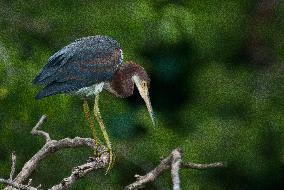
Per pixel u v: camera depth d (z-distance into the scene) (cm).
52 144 924
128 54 1462
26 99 1319
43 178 1416
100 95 1460
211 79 1634
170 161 797
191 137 1587
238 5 1620
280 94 1623
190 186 1551
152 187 1462
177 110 1723
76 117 1427
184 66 1686
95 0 1477
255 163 1598
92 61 1059
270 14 1673
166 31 1432
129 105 1666
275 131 1603
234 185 1620
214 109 1630
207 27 1598
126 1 1471
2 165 1412
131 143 1512
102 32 1460
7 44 1403
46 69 1047
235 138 1587
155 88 1739
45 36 1460
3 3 1472
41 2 1479
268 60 1692
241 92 1622
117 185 1466
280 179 1656
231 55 1664
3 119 1370
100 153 966
